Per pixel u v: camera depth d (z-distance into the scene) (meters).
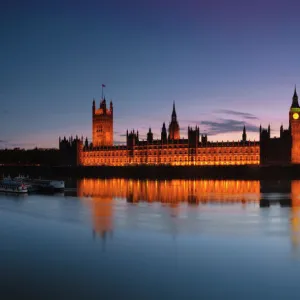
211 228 76.44
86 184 188.12
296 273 51.69
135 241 66.81
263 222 82.00
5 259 57.31
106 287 47.59
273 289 46.94
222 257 57.88
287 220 84.00
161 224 80.38
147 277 50.50
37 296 45.25
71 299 44.56
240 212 94.88
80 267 53.88
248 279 49.66
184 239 67.81
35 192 147.88
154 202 114.88
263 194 133.12
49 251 61.09
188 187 165.00
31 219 86.88
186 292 46.22
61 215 92.06
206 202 113.56
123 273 51.84
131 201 117.69
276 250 60.94
